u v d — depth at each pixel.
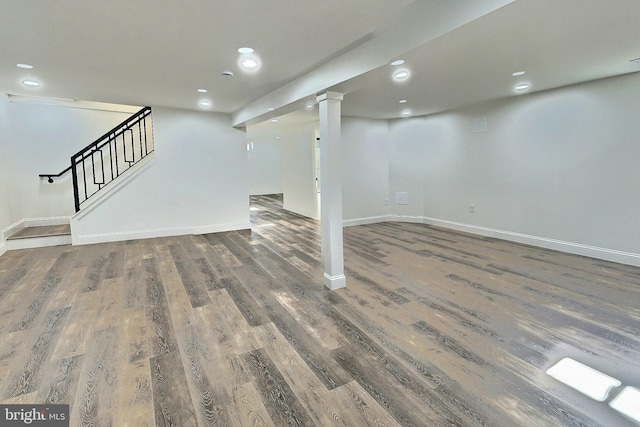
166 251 4.82
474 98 4.87
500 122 5.18
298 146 8.41
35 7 2.01
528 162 4.85
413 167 6.80
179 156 5.74
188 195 5.88
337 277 3.35
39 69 3.20
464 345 2.29
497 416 1.66
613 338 2.34
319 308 2.91
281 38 2.55
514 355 2.17
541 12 1.94
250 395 1.84
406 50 2.27
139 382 1.94
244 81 3.72
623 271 3.68
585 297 3.03
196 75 3.48
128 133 6.26
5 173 4.93
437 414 1.68
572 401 1.75
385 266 4.05
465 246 4.95
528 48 2.66
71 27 2.30
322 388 1.89
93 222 5.26
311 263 4.26
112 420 1.66
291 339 2.41
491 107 5.29
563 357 2.13
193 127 5.79
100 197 5.27
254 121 5.45
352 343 2.35
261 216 8.23
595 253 4.20
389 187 7.14
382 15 2.22
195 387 1.90
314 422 1.64
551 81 3.92
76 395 1.84
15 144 5.41
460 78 3.63
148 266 4.12
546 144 4.59
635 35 2.39
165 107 5.51
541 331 2.46
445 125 6.14
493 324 2.57
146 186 5.55
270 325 2.62
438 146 6.32
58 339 2.42
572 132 4.28
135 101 4.87
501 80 3.77
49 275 3.78
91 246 5.10
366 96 4.55
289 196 9.16
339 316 2.76
